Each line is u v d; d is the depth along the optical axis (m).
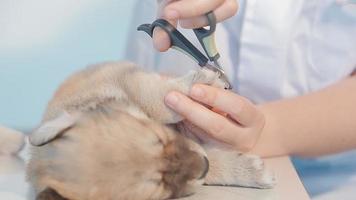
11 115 1.07
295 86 0.95
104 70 0.75
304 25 0.95
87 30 1.09
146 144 0.65
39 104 1.08
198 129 0.71
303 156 0.82
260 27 0.92
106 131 0.66
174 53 1.01
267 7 0.92
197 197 0.66
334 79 0.95
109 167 0.63
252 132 0.73
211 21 0.67
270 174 0.69
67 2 1.08
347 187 0.91
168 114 0.68
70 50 1.09
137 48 1.07
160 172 0.65
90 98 0.71
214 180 0.69
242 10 0.95
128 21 1.09
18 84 1.08
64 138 0.66
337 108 0.82
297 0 0.93
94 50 1.10
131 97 0.70
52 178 0.64
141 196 0.63
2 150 0.81
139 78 0.71
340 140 0.81
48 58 1.09
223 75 0.71
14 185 0.71
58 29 1.09
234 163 0.69
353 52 0.95
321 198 0.89
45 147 0.67
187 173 0.65
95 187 0.62
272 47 0.92
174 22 0.70
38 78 1.09
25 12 1.08
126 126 0.66
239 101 0.70
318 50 0.95
